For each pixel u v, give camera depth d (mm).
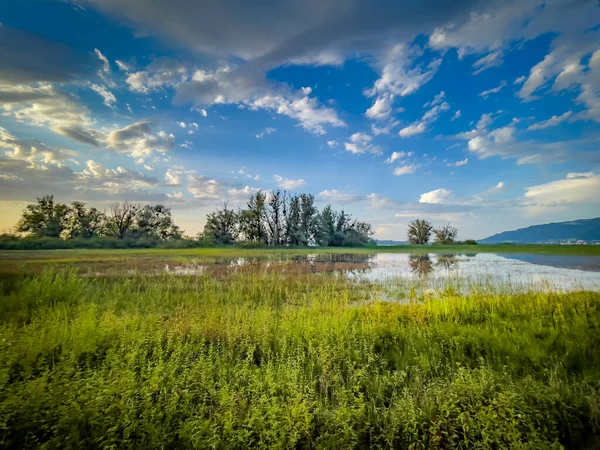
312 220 63188
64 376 4363
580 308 8852
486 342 6488
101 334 6238
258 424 3592
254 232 60562
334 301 9859
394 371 5398
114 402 3799
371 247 57906
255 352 6336
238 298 11273
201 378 4691
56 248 46281
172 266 22125
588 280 15906
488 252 40844
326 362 5371
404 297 12133
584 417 4043
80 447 3297
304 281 16047
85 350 5672
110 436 3338
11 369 4730
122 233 63281
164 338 6477
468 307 9125
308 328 7008
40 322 6918
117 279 15609
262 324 7219
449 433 3693
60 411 3635
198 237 63406
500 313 8836
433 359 5668
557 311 8711
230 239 63094
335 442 3529
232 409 3830
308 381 4914
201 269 21031
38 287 9969
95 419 3553
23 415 3557
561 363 5395
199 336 6859
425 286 14523
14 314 7891
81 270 18750
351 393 4336
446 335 6801
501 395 3947
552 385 4535
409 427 3719
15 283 11070
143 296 10609
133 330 6457
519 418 3633
